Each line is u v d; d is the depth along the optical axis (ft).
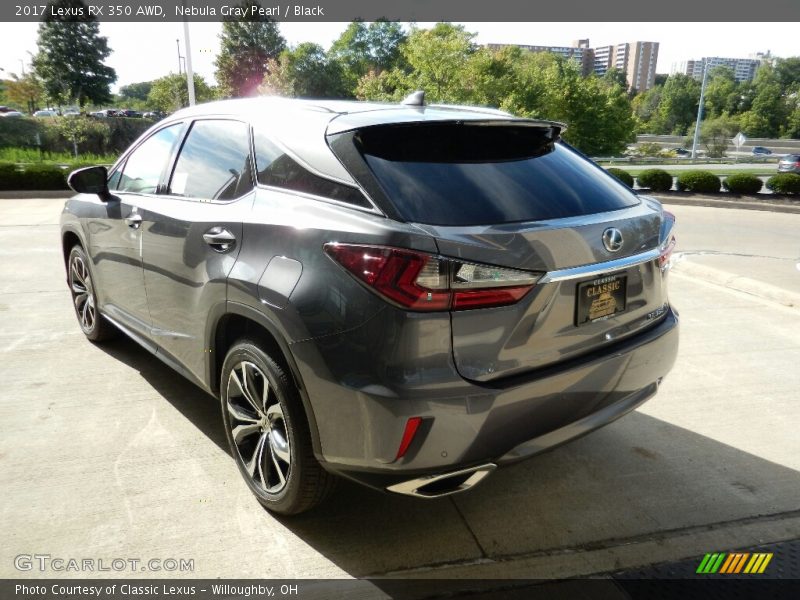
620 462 9.90
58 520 8.08
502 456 6.77
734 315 17.58
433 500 8.80
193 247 8.84
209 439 10.24
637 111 395.14
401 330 6.19
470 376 6.46
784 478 9.46
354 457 6.71
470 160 7.49
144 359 13.67
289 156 7.89
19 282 20.22
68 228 13.94
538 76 176.04
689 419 11.39
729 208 53.98
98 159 117.19
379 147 7.21
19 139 155.12
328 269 6.69
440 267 6.16
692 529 8.21
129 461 9.53
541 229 6.76
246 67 244.01
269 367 7.53
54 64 237.86
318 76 216.54
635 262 7.77
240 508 8.45
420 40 102.17
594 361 7.35
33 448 9.85
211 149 9.55
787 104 339.98
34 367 13.16
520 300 6.59
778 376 13.33
